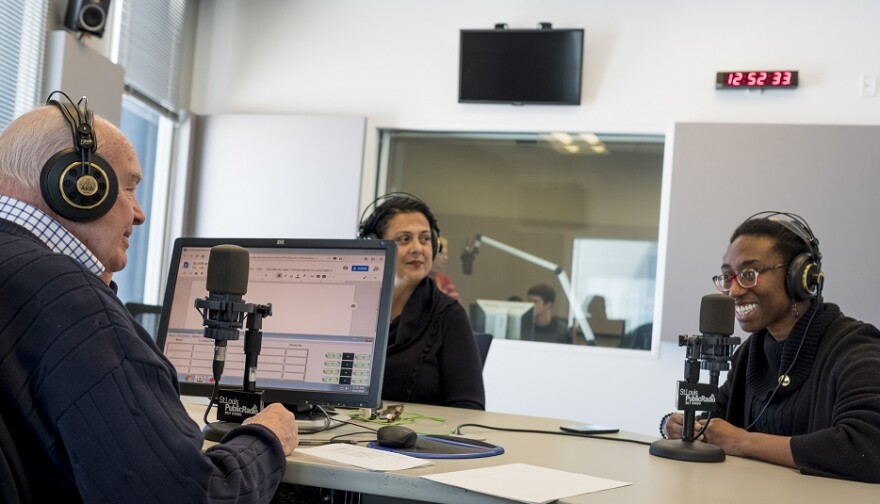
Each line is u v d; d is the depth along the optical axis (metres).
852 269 4.71
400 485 1.28
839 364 1.77
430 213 2.63
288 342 1.81
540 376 5.12
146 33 5.12
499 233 5.30
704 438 1.80
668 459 1.64
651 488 1.32
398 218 2.56
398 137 5.48
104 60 4.45
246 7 5.70
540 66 5.17
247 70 5.66
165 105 5.43
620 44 5.18
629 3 5.18
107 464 1.03
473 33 5.26
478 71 5.24
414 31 5.45
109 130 1.27
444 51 5.41
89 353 1.05
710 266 4.89
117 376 1.06
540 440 1.81
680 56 5.10
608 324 5.12
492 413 2.31
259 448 1.27
